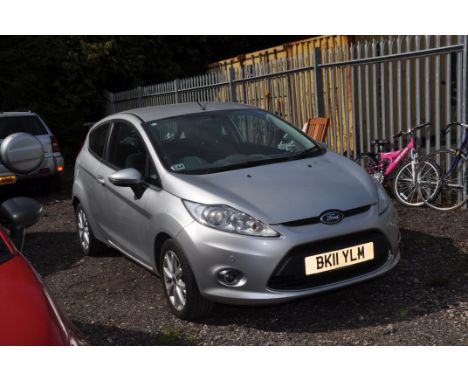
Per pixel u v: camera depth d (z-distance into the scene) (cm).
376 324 408
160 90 1445
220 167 471
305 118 931
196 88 1241
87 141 640
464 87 659
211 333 418
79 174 626
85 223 638
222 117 541
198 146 496
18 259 299
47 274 607
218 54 2130
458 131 682
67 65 1772
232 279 400
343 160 500
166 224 432
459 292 446
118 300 505
